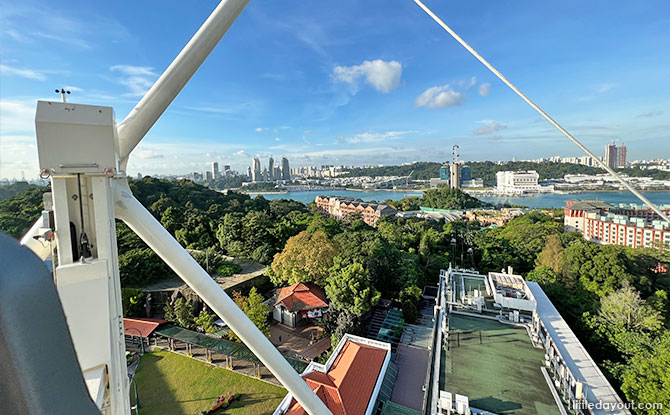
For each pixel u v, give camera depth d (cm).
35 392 179
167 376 2375
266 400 2125
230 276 3978
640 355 1884
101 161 356
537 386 1448
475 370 1564
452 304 2284
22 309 190
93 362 352
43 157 329
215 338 2631
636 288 3166
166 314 3039
